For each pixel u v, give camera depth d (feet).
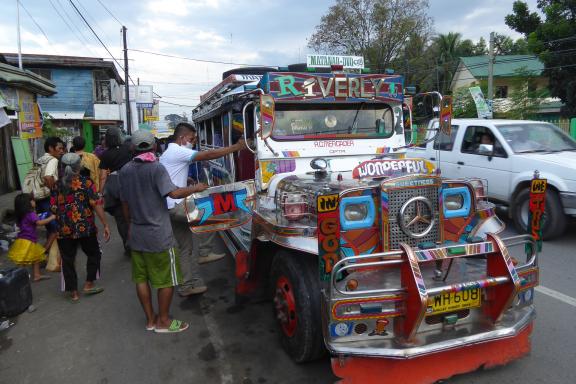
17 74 32.96
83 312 15.06
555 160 20.67
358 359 9.07
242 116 15.06
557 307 13.76
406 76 101.86
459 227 11.10
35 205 20.40
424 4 101.30
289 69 15.66
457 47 118.11
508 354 10.23
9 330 13.87
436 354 9.55
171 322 13.39
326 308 8.78
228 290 16.71
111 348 12.44
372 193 10.02
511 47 119.85
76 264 20.49
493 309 9.61
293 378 10.52
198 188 12.32
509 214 22.81
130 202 12.46
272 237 10.97
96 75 79.61
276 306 11.82
